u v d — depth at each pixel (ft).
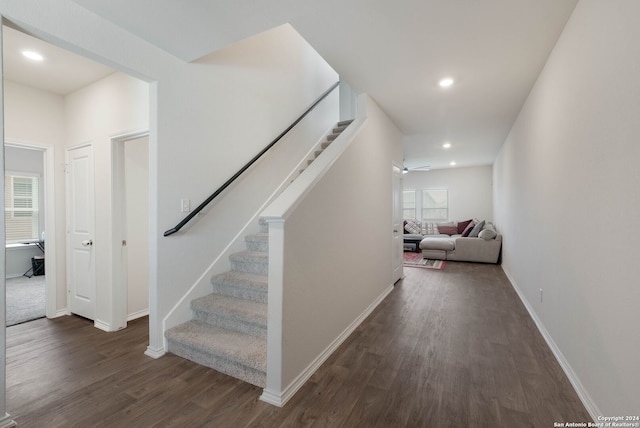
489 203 28.22
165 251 8.02
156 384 6.51
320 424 5.30
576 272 6.32
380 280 12.66
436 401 5.92
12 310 11.78
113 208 9.64
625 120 4.37
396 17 6.55
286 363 6.10
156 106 7.72
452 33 7.18
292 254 6.33
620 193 4.54
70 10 5.97
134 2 6.00
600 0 5.17
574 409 5.65
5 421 5.28
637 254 4.07
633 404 4.18
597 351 5.32
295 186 7.04
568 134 6.78
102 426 5.24
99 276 9.99
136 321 10.44
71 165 11.00
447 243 22.47
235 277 9.22
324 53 8.14
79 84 10.39
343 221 8.98
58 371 7.04
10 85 9.98
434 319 10.52
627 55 4.32
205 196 9.12
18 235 19.65
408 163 26.27
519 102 11.69
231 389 6.34
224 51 9.78
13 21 5.23
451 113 13.01
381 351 8.09
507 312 11.21
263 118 11.59
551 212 8.18
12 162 19.34
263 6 6.15
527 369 7.11
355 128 10.09
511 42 7.57
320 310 7.56
